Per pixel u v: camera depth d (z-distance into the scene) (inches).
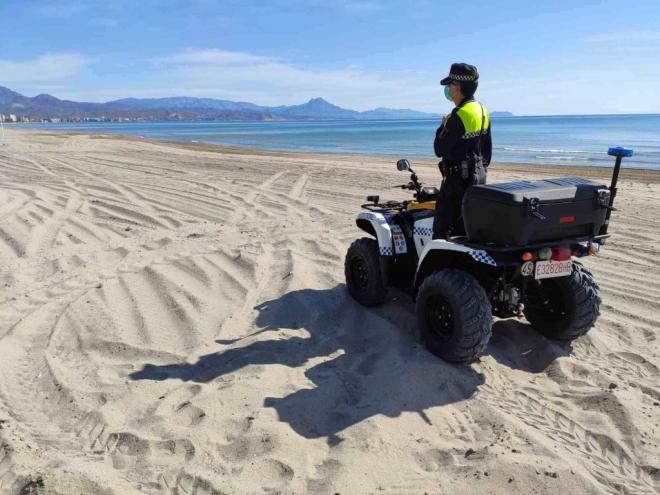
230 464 126.4
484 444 132.9
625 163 843.4
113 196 478.0
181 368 173.2
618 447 131.6
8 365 177.3
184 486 119.9
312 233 342.3
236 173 652.1
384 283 205.9
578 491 115.8
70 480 117.1
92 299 232.1
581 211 153.8
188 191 511.5
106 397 156.2
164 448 132.5
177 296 233.6
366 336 194.9
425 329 175.2
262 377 163.2
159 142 1401.3
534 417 144.8
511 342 187.5
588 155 998.4
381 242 204.2
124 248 310.3
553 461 124.3
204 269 270.5
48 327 206.2
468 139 172.1
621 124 3799.2
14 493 114.7
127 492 116.8
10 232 343.0
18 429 141.3
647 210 408.2
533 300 187.9
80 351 186.9
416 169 696.4
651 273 261.6
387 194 489.1
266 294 236.5
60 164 737.6
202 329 201.2
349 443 132.6
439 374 161.9
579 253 162.2
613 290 238.4
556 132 2279.8
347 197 477.4
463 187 175.3
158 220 384.8
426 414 145.0
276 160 837.2
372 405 149.5
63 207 423.5
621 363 173.8
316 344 188.9
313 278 254.7
